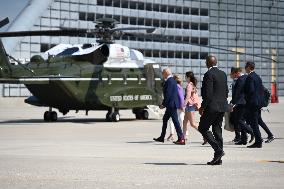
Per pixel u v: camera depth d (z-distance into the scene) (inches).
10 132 1145.4
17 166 583.5
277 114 2217.0
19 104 3961.6
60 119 1753.2
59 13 4675.2
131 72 1640.0
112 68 1593.3
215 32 5762.8
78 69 1523.1
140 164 604.7
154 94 1697.8
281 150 782.5
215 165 596.7
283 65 6166.3
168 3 5462.6
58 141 931.3
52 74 1477.6
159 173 530.6
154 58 5315.0
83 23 4822.8
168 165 595.8
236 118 876.0
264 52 6038.4
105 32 1542.8
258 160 649.6
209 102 593.9
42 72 1466.5
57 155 702.5
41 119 1750.7
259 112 887.7
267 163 618.2
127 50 1642.5
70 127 1316.4
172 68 5438.0
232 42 5856.3
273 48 6102.4
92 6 4886.8
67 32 1279.5
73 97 1515.7
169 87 866.8
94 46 1568.7
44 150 770.8
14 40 4301.2
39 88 1510.8
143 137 1024.2
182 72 5516.7
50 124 1441.9
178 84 920.9
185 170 554.3
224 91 605.0
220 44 5792.3
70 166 584.4
